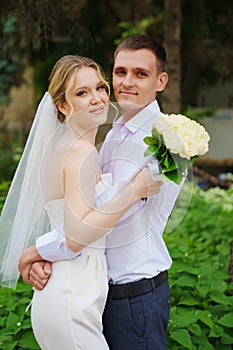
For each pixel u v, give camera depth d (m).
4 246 3.22
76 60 2.81
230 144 14.84
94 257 2.81
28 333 3.68
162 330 3.03
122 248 2.91
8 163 8.52
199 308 4.01
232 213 7.53
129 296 2.91
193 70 12.98
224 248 5.35
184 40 11.45
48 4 5.66
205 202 8.16
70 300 2.75
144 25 8.84
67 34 6.80
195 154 2.70
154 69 3.10
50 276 2.81
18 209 3.05
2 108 13.88
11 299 4.02
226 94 14.84
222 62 12.23
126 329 2.92
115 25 10.59
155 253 2.99
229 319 3.77
